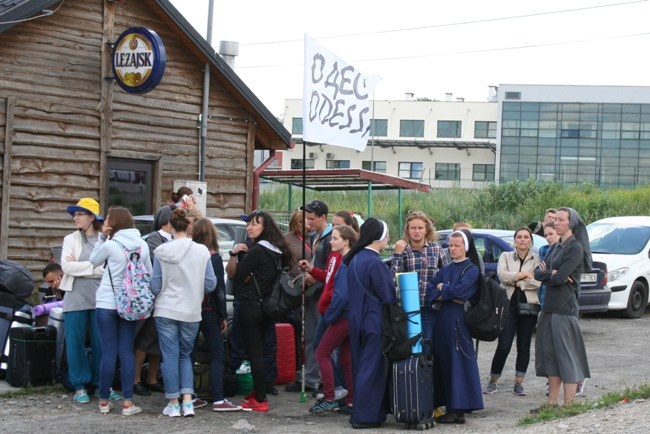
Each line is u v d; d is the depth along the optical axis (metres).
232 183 17.27
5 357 9.88
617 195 38.25
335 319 8.48
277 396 9.70
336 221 9.45
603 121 76.50
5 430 7.87
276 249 8.80
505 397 9.85
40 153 14.02
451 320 8.39
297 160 82.00
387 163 82.62
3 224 13.52
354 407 8.22
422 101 81.56
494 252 14.85
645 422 7.07
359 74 9.84
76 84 14.48
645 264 17.59
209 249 8.84
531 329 9.93
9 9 13.14
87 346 9.51
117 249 8.45
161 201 15.84
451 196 38.72
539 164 77.62
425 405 8.00
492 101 81.81
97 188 14.80
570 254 8.39
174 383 8.52
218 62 16.42
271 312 8.70
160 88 15.80
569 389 8.41
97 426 8.07
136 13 15.34
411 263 8.99
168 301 8.46
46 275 10.70
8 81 13.61
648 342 14.20
